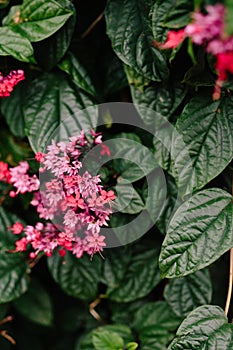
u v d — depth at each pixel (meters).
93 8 1.23
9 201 1.30
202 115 1.13
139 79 1.17
